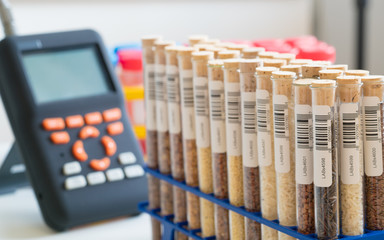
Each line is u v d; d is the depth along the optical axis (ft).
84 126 3.69
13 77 3.60
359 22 6.09
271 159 2.40
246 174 2.50
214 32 7.22
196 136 2.76
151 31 6.89
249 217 2.49
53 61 3.80
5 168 4.07
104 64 3.93
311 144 2.22
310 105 2.20
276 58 2.60
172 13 6.96
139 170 3.68
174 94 2.87
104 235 3.45
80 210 3.48
